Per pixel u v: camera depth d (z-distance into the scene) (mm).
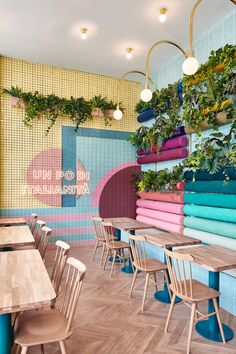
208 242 3512
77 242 6047
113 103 6441
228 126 3627
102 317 2926
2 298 1563
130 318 2912
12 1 3639
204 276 3672
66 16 3973
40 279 1885
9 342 1725
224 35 3912
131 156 6645
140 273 4352
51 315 2080
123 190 6535
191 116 3932
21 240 3299
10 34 4496
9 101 5473
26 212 5605
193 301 2367
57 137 5887
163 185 4781
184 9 3758
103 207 6301
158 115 5277
